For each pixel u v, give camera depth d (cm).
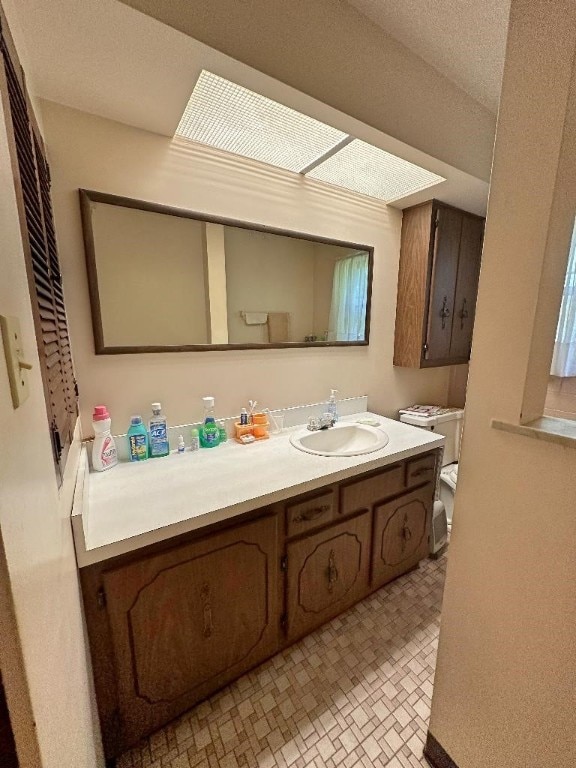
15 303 47
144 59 87
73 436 104
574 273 91
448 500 215
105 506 103
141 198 127
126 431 138
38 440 53
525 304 71
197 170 136
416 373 236
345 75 103
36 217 74
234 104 111
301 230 166
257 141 134
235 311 154
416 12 101
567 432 68
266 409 172
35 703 38
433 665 133
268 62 90
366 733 111
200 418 154
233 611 114
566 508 68
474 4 97
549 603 72
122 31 78
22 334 49
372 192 180
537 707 76
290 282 168
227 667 117
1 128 48
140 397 139
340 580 144
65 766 50
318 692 123
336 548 139
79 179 117
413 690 124
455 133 136
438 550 199
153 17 75
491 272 75
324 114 107
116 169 121
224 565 108
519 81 66
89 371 127
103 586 89
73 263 119
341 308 188
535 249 68
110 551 86
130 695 99
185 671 107
